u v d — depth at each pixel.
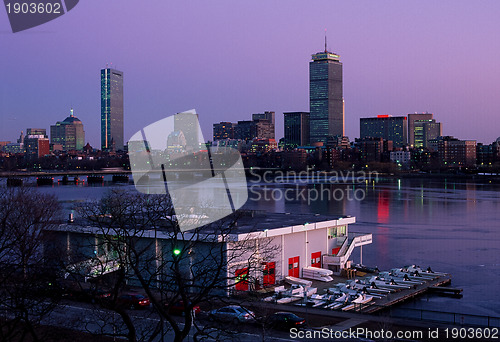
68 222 53.78
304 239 64.06
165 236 47.12
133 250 26.81
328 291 57.78
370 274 73.44
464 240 118.00
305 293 51.47
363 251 104.50
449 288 70.06
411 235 124.88
